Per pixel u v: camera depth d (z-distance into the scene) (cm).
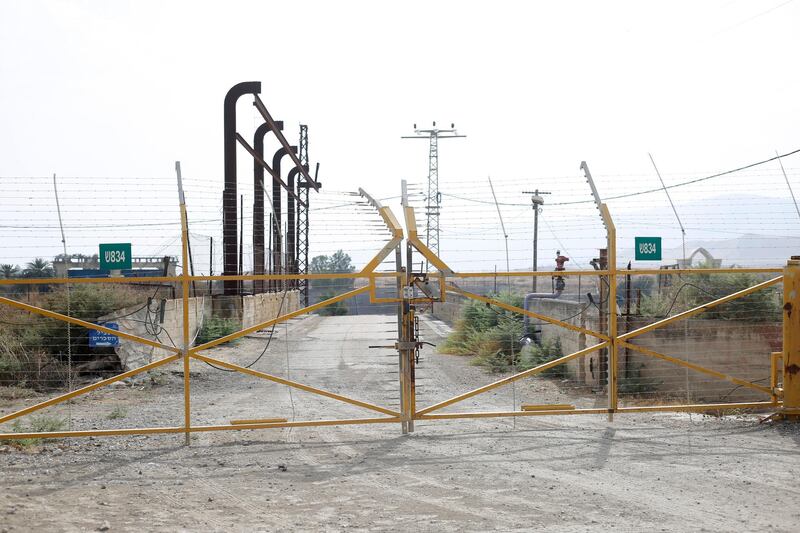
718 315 1510
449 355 2314
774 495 757
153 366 1012
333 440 1038
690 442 1009
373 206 1486
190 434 1081
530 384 1630
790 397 1134
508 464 891
